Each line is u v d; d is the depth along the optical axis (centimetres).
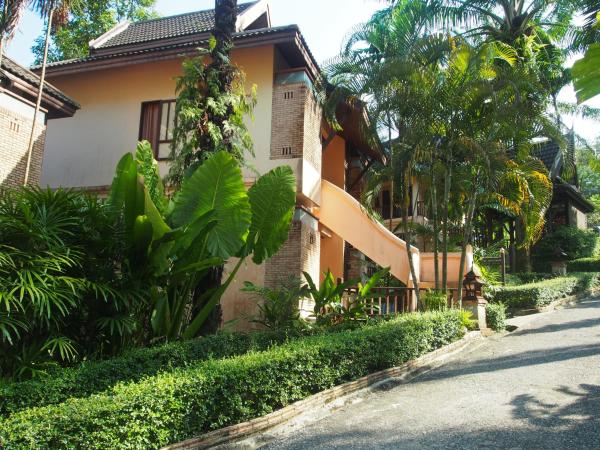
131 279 782
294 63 1387
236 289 1259
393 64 1197
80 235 758
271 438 558
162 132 1404
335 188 1436
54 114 1264
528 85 1209
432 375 855
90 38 2361
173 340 837
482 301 1277
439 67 1265
